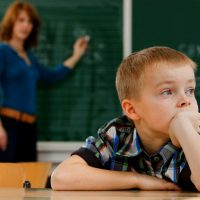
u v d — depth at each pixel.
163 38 6.91
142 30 6.90
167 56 2.27
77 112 6.96
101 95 6.95
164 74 2.22
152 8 6.89
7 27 6.46
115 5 6.95
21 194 1.93
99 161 2.43
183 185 2.23
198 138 2.11
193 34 6.91
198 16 6.92
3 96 6.39
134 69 2.32
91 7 6.96
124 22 6.92
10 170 2.99
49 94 6.93
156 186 2.18
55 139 6.92
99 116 6.95
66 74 6.94
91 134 6.95
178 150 2.27
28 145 6.48
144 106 2.29
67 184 2.19
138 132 2.37
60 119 6.93
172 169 2.27
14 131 6.38
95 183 2.18
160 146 2.34
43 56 6.92
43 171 3.67
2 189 2.21
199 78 6.84
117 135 2.44
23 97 6.45
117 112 6.95
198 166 2.05
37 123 6.91
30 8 6.52
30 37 6.62
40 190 2.16
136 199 1.68
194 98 2.26
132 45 6.91
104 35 6.95
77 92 6.96
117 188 2.18
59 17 6.96
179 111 2.22
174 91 2.24
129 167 2.43
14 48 6.49
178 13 6.91
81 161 2.35
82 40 6.95
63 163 2.33
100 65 6.96
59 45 6.95
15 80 6.41
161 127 2.26
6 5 6.89
